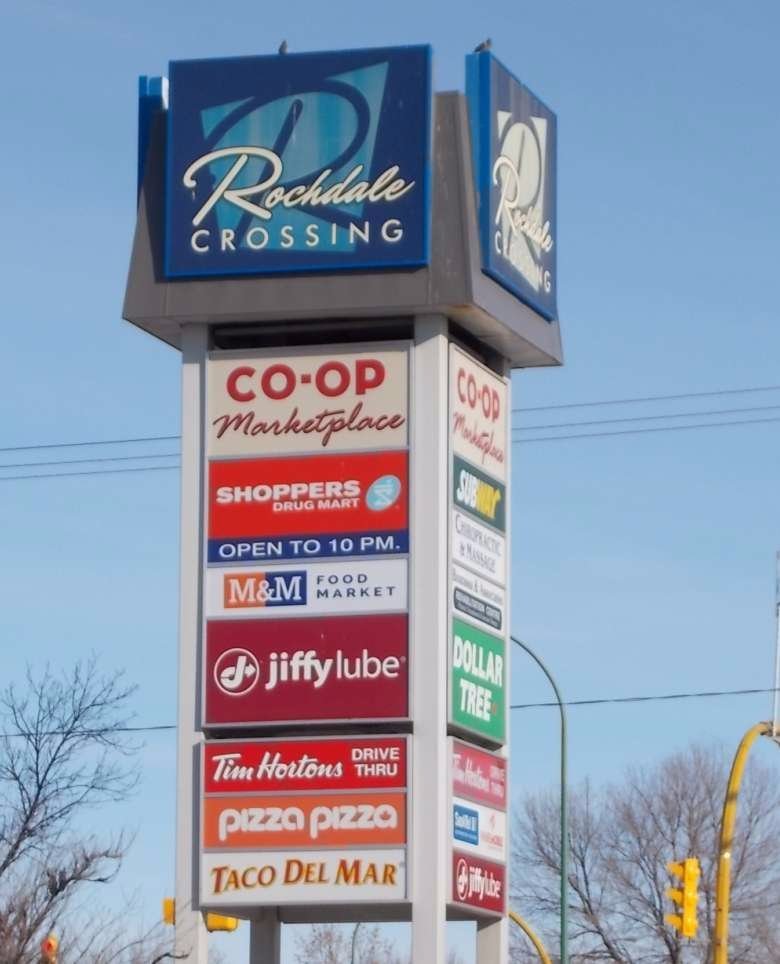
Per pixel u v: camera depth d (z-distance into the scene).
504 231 36.69
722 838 42.97
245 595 35.56
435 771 34.31
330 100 36.38
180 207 36.56
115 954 41.19
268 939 35.72
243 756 34.97
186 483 36.09
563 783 55.41
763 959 82.88
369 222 35.81
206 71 36.88
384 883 34.06
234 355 36.28
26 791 42.41
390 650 34.91
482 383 37.03
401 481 35.41
